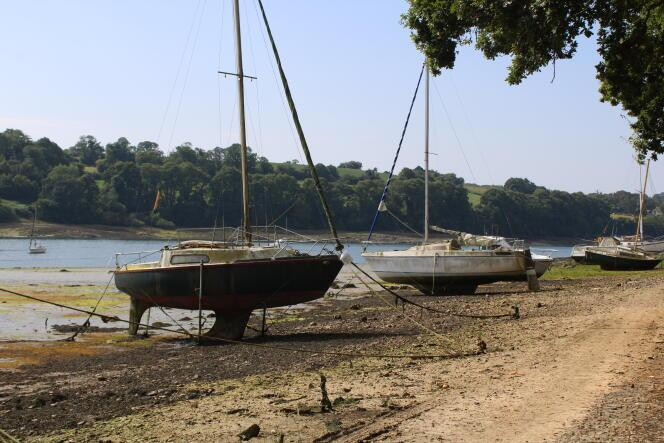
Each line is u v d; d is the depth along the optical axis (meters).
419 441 8.76
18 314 28.28
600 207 180.12
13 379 15.58
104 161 170.50
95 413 11.89
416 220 132.75
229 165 143.62
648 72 16.61
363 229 131.12
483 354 15.77
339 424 9.82
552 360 14.22
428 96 41.16
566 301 28.42
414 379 13.05
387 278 38.47
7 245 102.75
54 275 50.12
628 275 50.66
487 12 14.52
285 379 14.00
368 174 190.88
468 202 142.50
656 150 18.39
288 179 128.38
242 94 26.39
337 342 19.47
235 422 10.41
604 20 14.27
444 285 37.28
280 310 30.44
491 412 10.02
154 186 129.12
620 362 13.69
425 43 15.99
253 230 25.66
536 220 156.75
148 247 102.81
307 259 21.81
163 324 25.36
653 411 9.80
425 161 40.84
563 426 9.13
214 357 17.98
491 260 36.31
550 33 14.10
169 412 11.46
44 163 155.50
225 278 21.56
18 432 10.77
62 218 128.75
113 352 19.64
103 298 35.00
